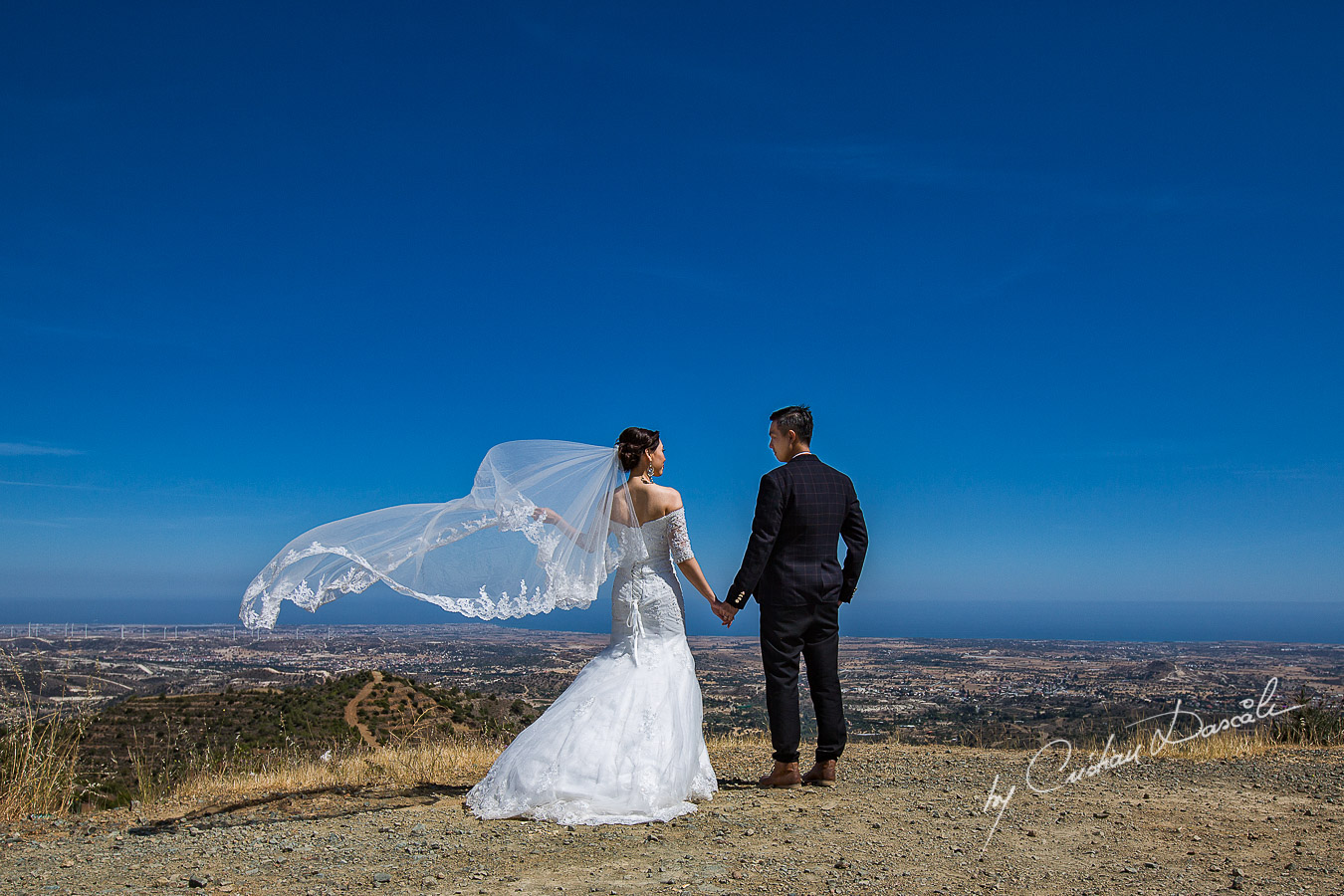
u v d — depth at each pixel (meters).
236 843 3.96
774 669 5.29
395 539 4.79
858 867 3.41
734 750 7.45
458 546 4.86
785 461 5.48
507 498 4.80
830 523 5.32
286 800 5.08
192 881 3.29
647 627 4.97
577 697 4.81
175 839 4.09
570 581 4.82
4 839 4.14
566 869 3.44
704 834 3.99
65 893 3.21
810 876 3.29
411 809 4.70
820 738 5.41
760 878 3.27
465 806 4.69
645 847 3.77
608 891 3.13
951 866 3.44
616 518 5.05
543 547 4.80
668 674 4.87
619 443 5.11
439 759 6.50
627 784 4.40
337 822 4.38
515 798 4.45
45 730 5.28
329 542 4.69
